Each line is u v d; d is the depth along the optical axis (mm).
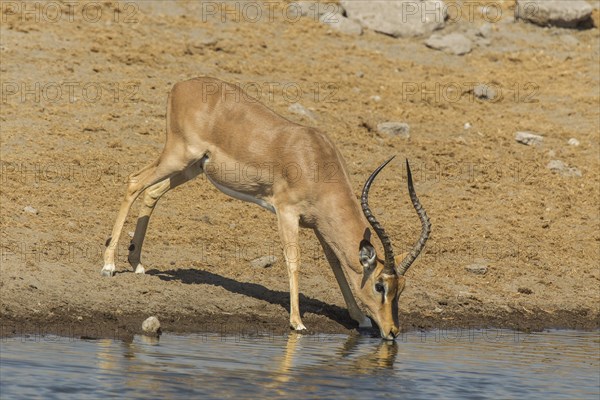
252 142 31750
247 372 25172
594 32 67812
